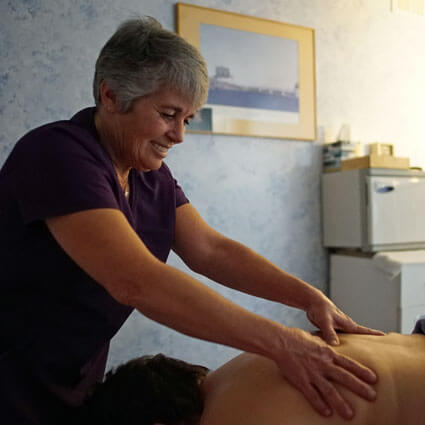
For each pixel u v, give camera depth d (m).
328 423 0.66
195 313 0.67
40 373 0.83
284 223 2.50
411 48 2.94
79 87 2.06
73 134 0.79
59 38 2.02
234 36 2.34
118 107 0.83
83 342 0.87
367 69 2.77
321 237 2.60
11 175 0.77
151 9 2.18
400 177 2.34
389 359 0.76
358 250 2.38
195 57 0.81
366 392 0.68
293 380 0.69
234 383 0.77
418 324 0.92
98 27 2.08
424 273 2.16
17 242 0.79
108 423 0.78
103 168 0.80
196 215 1.13
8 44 1.94
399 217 2.34
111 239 0.69
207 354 2.31
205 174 2.31
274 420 0.68
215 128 2.31
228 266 1.05
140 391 0.79
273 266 1.02
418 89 2.96
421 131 2.96
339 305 2.50
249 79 2.39
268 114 2.44
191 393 0.80
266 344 0.69
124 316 0.94
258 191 2.44
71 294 0.83
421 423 0.71
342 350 0.78
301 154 2.56
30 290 0.82
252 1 2.41
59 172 0.72
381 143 2.75
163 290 0.67
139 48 0.78
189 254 1.09
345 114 2.71
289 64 2.50
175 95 0.80
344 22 2.69
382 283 2.21
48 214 0.71
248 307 2.39
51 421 0.86
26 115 1.97
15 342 0.83
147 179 1.02
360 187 2.30
